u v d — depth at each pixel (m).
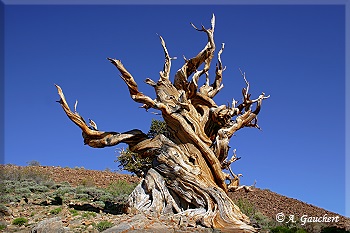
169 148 16.53
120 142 17.33
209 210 15.07
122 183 25.80
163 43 18.25
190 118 16.95
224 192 15.77
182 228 14.04
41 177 25.23
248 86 18.36
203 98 18.11
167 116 16.97
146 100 17.12
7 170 25.34
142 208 15.88
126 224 13.90
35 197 19.55
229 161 17.81
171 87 17.84
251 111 18.33
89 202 19.33
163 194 16.03
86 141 17.53
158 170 16.58
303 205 25.98
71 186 23.80
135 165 28.02
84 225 14.09
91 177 27.45
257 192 28.17
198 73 17.80
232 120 18.22
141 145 17.16
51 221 14.28
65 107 17.00
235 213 15.10
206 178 16.12
